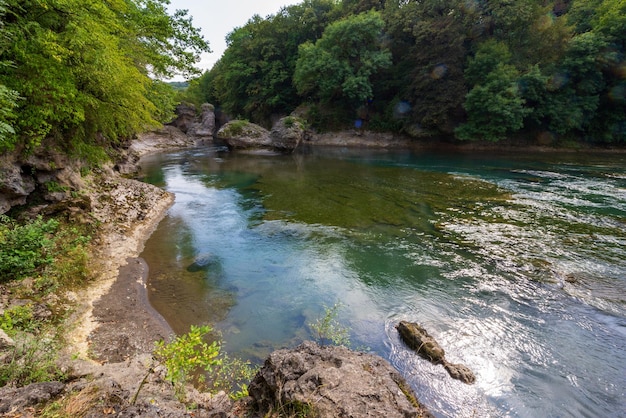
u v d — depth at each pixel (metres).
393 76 37.69
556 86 29.23
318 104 41.94
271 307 7.14
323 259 9.41
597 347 5.78
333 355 3.36
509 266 8.71
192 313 6.88
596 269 8.42
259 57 46.84
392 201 14.90
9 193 8.15
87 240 8.77
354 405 2.62
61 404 2.67
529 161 24.78
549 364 5.40
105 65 8.32
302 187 17.81
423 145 36.06
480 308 6.97
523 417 4.45
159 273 8.56
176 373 3.06
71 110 8.31
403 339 5.99
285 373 3.04
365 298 7.43
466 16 29.69
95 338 5.66
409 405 2.71
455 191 16.27
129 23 11.74
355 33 33.84
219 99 56.97
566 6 36.19
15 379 3.21
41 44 7.09
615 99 29.88
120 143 18.97
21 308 5.53
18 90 7.14
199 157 29.97
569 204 13.59
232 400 3.40
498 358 5.54
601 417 4.46
